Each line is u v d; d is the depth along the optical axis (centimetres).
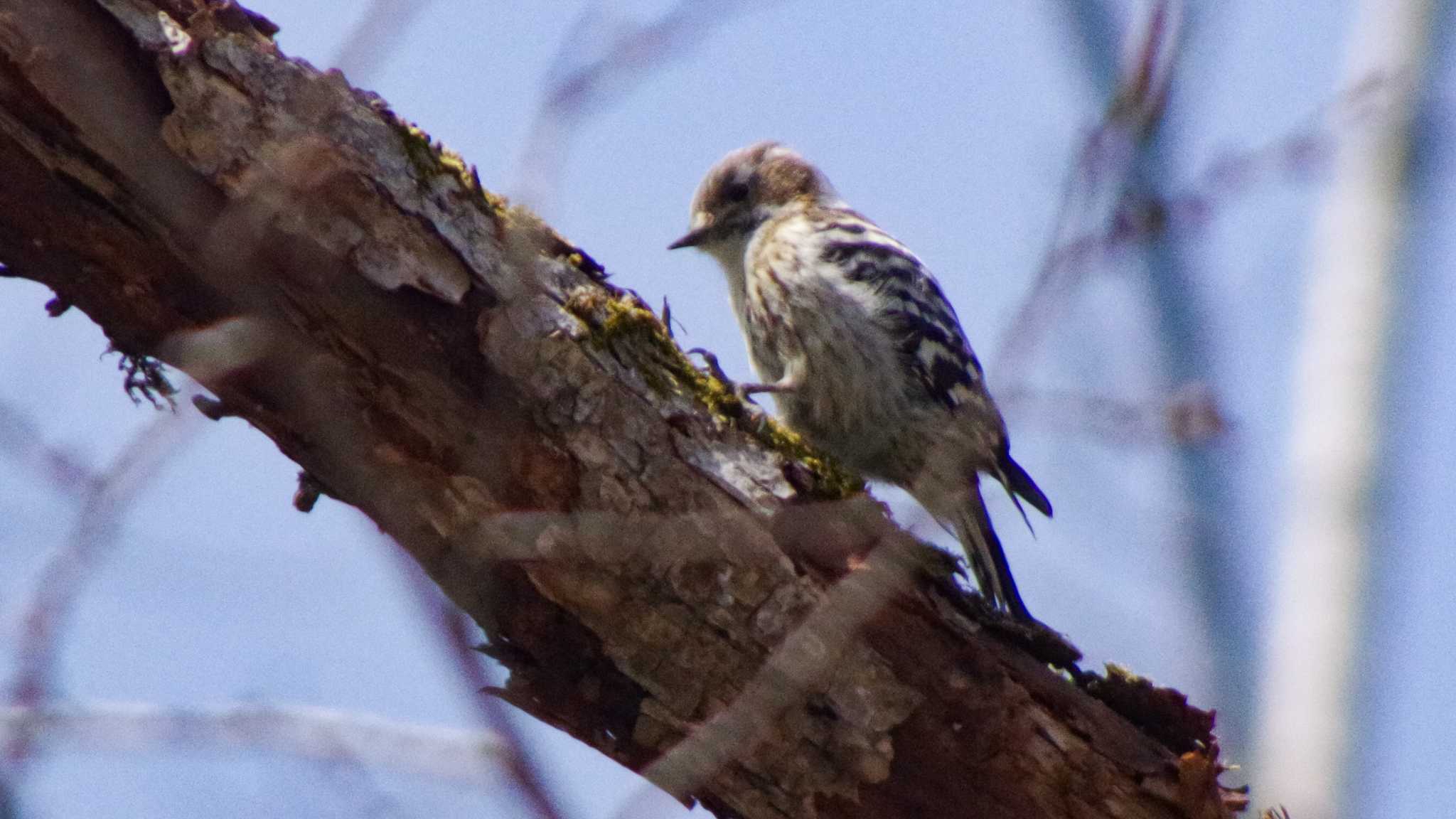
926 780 719
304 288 646
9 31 598
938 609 726
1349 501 960
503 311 674
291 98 642
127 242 634
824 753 711
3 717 474
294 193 637
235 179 630
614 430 693
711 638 702
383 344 658
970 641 728
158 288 643
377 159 657
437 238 664
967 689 719
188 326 648
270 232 637
